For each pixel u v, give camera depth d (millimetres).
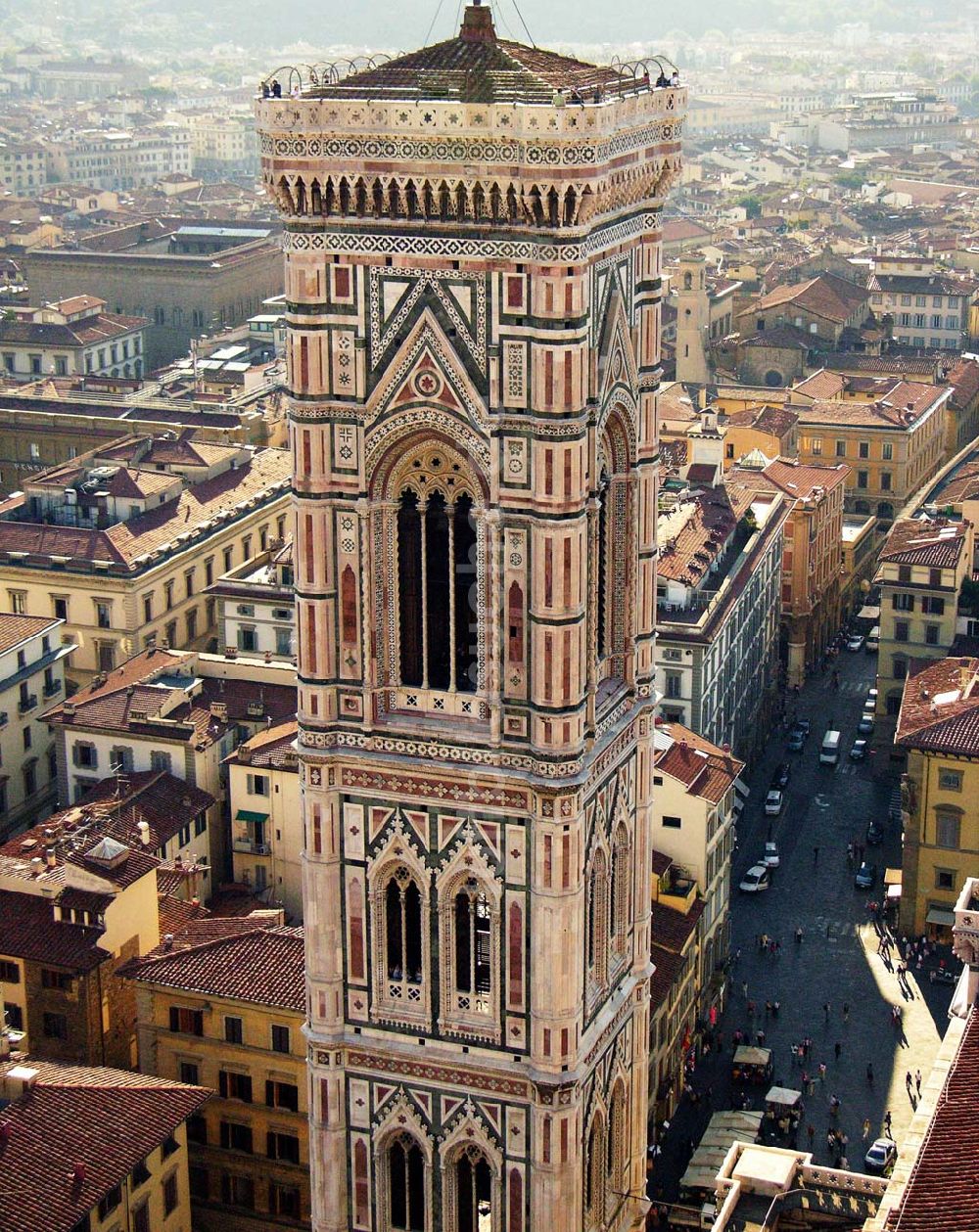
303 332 81375
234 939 141375
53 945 141250
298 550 84375
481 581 82688
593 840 88500
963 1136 90688
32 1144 119188
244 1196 140875
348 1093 91188
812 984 180375
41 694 199000
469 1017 88250
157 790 172500
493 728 83875
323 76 85125
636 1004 96500
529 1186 89188
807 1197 108500
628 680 91438
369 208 79250
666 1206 144750
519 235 77875
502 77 80375
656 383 88562
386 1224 92812
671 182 87062
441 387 80625
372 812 87000
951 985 179625
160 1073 140375
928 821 185500
